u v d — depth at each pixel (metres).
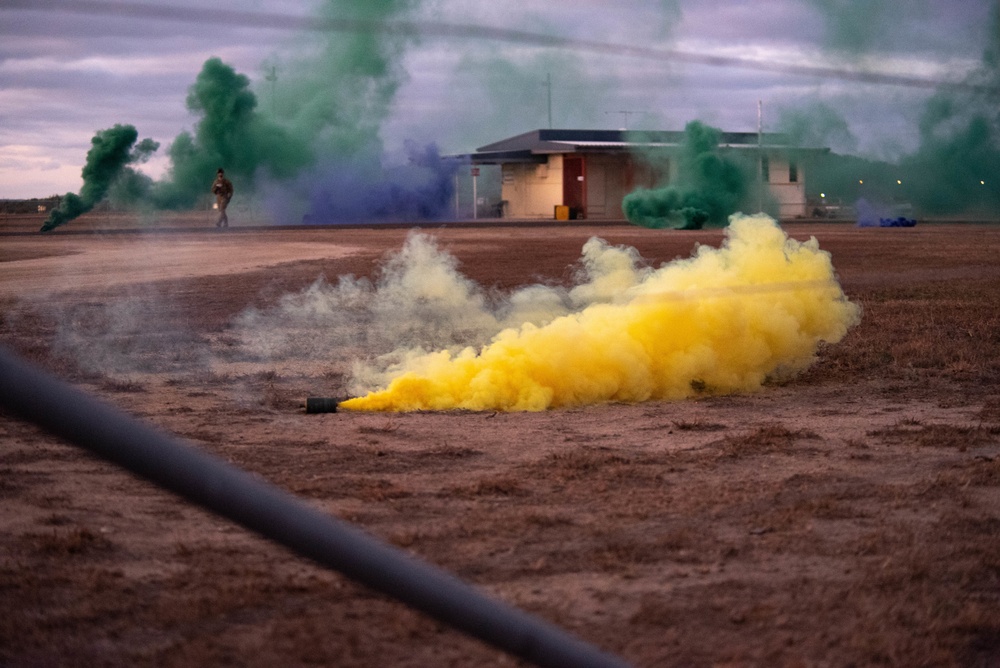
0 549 5.30
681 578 4.97
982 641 4.28
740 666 3.99
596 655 1.74
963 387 10.66
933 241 38.62
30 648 4.06
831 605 4.61
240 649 4.07
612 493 6.50
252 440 8.00
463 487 6.59
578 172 70.88
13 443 7.80
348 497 6.38
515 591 4.75
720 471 7.11
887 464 7.32
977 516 6.02
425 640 4.20
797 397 10.19
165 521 5.90
